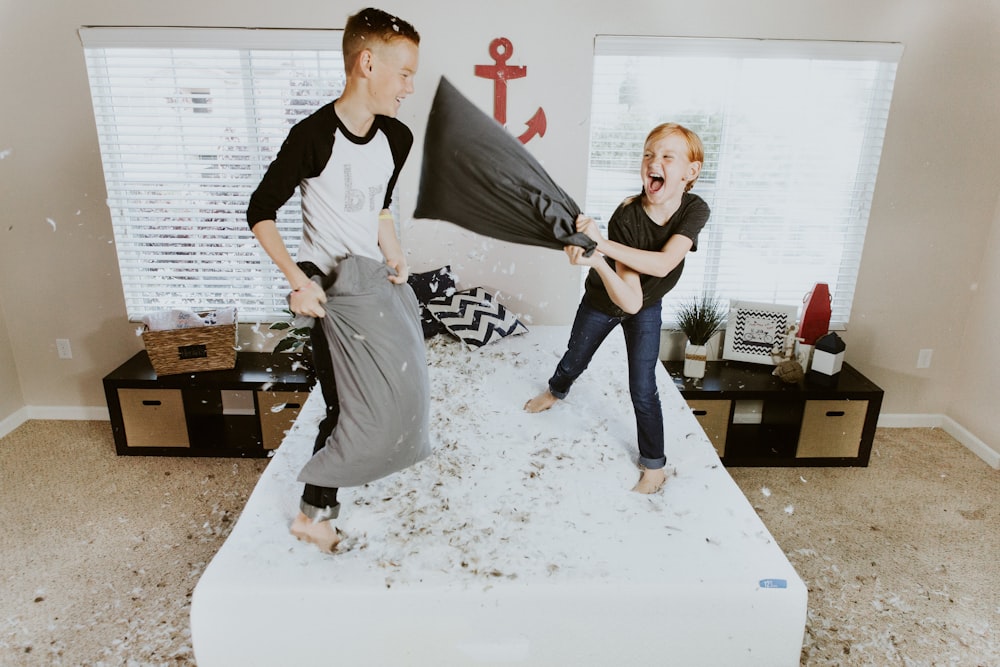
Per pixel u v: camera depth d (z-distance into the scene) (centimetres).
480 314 310
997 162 312
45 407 346
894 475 309
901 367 344
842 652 208
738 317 328
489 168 274
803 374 310
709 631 165
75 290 328
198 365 309
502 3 291
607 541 177
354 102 146
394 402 161
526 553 172
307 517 171
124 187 313
